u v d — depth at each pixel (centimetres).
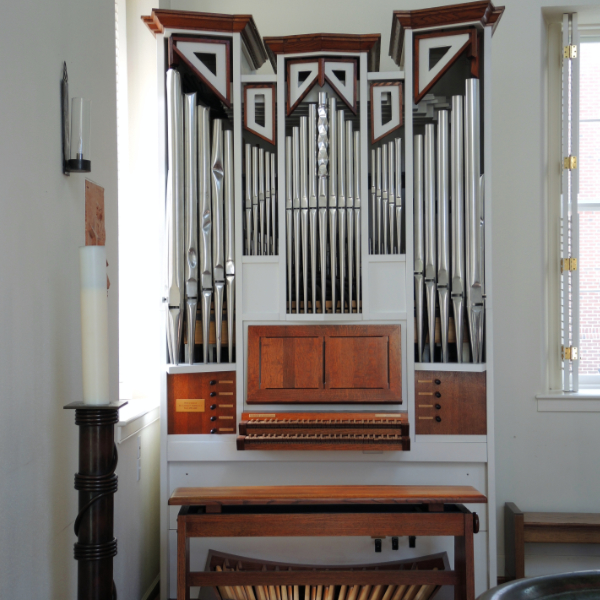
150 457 370
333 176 360
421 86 357
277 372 356
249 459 355
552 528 384
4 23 180
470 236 355
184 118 358
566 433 412
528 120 414
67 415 228
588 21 431
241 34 360
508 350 414
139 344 406
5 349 178
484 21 348
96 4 266
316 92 365
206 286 360
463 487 308
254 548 350
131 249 406
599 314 437
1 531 174
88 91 255
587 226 434
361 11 425
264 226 369
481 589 349
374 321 358
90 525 179
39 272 204
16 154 187
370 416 347
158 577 383
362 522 282
